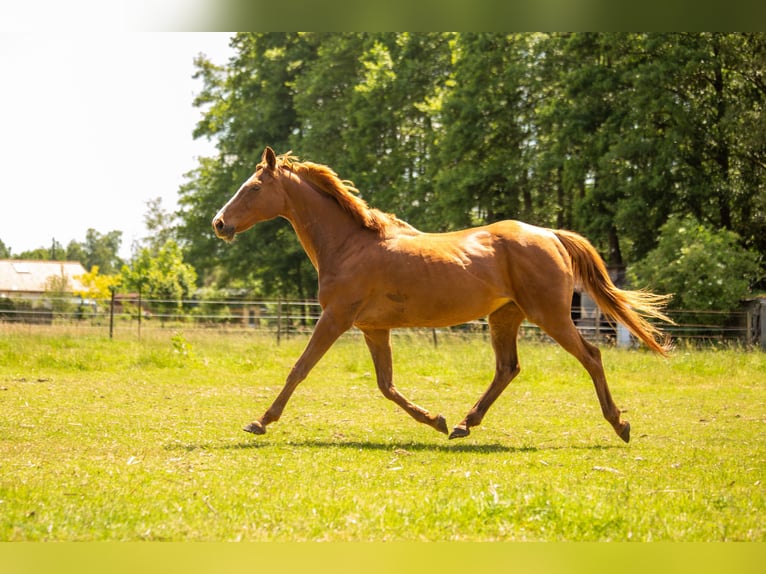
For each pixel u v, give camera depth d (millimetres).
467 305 9180
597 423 10852
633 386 15609
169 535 5184
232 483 6727
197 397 12953
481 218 44125
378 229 9398
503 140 41750
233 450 8398
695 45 34094
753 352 22391
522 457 8242
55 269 71688
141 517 5527
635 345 25984
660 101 34375
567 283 9328
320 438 9375
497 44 40906
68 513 5582
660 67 33562
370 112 45000
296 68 53875
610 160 35000
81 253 151000
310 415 11250
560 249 9445
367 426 10367
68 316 34625
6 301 39594
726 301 28953
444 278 9078
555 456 8312
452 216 40156
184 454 8133
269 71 53875
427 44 46875
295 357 19453
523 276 9219
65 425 9859
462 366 17625
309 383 15172
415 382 15547
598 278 9695
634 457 8297
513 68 39156
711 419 11383
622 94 36031
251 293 60969
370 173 46000
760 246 37562
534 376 16125
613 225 37219
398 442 9188
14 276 69188
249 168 51375
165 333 25406
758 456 8516
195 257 54844
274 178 9508
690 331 29234
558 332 9227
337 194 9453
